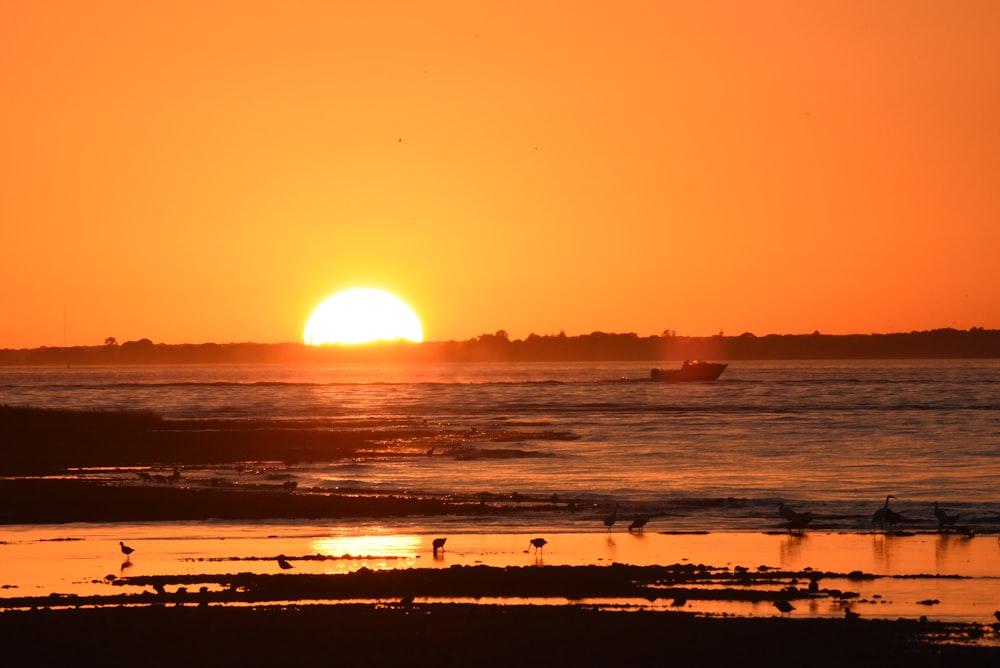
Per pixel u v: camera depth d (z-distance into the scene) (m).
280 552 143.25
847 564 134.00
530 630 99.81
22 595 116.69
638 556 140.00
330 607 108.94
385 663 90.94
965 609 109.88
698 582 121.69
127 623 102.56
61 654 93.88
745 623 102.38
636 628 100.56
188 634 99.00
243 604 111.44
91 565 133.75
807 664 90.44
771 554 141.38
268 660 91.88
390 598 113.81
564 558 138.50
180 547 147.00
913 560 136.88
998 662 90.50
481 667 89.94
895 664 90.12
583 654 93.06
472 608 108.31
